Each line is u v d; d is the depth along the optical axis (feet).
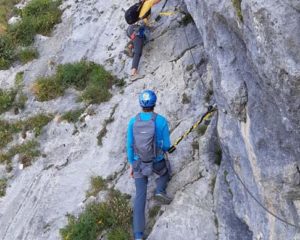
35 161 26.50
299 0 12.66
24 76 30.91
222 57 18.12
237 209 20.06
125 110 26.91
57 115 28.09
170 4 30.81
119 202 23.24
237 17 15.48
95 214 23.09
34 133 27.63
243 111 17.48
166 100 26.58
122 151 25.39
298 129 14.14
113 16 32.32
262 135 16.29
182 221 21.79
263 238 17.95
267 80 14.40
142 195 21.40
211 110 23.38
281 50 13.21
